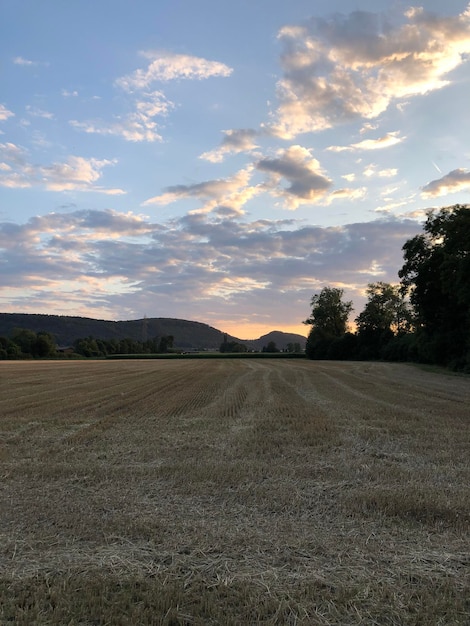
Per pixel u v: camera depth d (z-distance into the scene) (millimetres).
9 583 4402
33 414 16812
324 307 108062
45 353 109938
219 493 7367
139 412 17359
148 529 5672
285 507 6699
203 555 4977
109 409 18109
